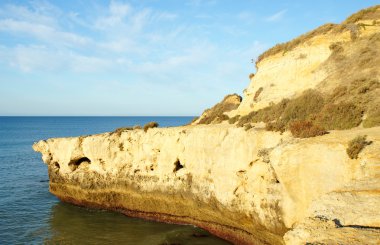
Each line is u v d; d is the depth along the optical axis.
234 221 24.06
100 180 34.62
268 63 34.03
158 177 30.77
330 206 10.13
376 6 30.03
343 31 29.14
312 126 19.06
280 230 19.39
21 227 28.69
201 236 25.83
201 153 27.09
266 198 20.45
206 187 26.56
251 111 32.41
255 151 21.80
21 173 54.06
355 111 19.70
